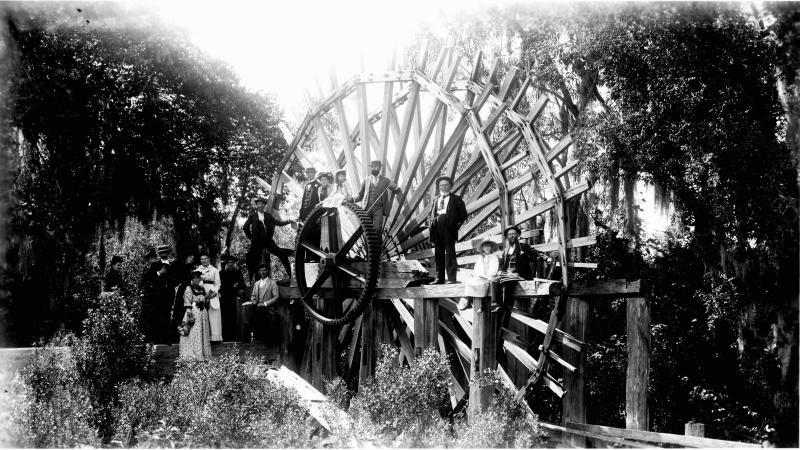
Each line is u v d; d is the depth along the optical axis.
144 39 18.94
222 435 9.53
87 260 21.28
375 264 13.21
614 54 16.16
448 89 15.08
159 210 20.94
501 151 14.87
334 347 14.72
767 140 15.41
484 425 10.08
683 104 15.66
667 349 17.94
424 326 13.05
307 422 10.25
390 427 9.96
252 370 11.24
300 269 14.42
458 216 13.17
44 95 18.09
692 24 15.14
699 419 17.33
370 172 15.21
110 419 11.05
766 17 15.02
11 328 18.38
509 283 11.95
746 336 16.06
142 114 19.89
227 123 21.00
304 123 17.33
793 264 15.30
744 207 15.70
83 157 19.31
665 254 19.16
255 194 21.64
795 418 15.11
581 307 12.74
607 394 18.33
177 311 14.21
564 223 13.05
